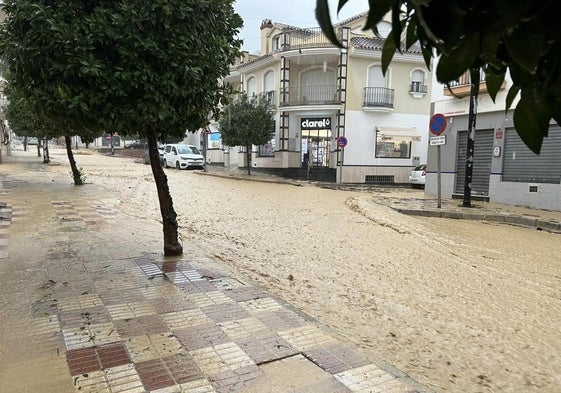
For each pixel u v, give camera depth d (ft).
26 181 57.98
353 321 15.52
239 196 54.60
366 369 10.72
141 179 72.28
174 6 15.05
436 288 19.57
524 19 2.68
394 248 27.40
